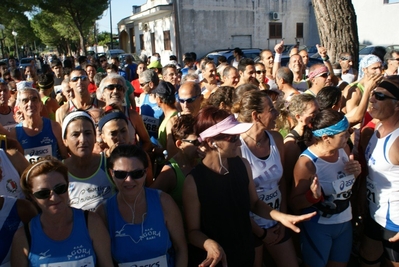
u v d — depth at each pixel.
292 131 3.10
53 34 46.31
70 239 2.03
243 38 23.64
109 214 2.20
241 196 2.27
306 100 2.97
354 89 4.39
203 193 2.21
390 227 2.66
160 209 2.21
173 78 6.43
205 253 2.37
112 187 2.56
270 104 2.70
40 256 1.99
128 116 3.90
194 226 2.26
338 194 2.66
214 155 2.21
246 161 2.42
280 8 24.48
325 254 2.77
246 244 2.31
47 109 5.10
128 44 31.64
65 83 4.66
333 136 2.52
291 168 2.99
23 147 3.45
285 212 2.97
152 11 22.72
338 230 2.73
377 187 2.70
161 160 3.84
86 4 25.56
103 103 4.57
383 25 21.86
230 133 2.09
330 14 6.77
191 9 21.72
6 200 2.19
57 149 3.61
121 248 2.15
